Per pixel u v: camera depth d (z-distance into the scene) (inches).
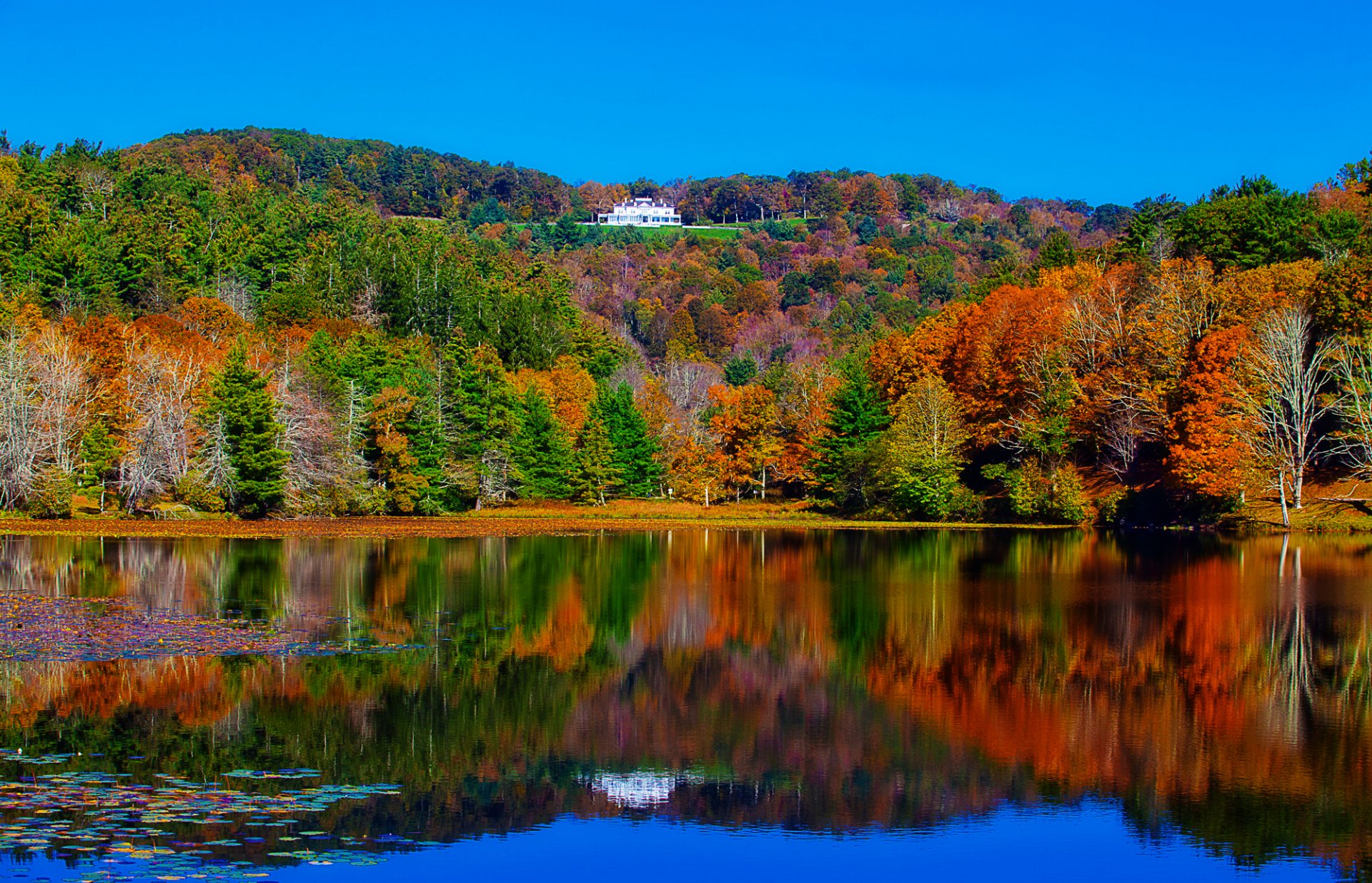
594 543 2970.0
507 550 2728.8
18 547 2498.8
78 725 1055.0
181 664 1307.8
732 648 1497.3
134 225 6122.1
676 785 966.4
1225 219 4274.1
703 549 2797.7
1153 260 4259.4
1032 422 3671.3
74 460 3435.0
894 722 1158.3
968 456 4175.7
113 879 705.6
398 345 5088.6
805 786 967.6
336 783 926.4
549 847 824.3
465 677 1301.7
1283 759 1044.5
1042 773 1005.2
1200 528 3191.4
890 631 1624.0
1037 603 1856.5
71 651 1353.3
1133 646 1521.9
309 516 3708.2
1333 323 3184.1
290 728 1075.3
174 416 3430.1
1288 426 3233.3
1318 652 1478.8
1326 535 2915.8
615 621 1680.6
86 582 1947.6
